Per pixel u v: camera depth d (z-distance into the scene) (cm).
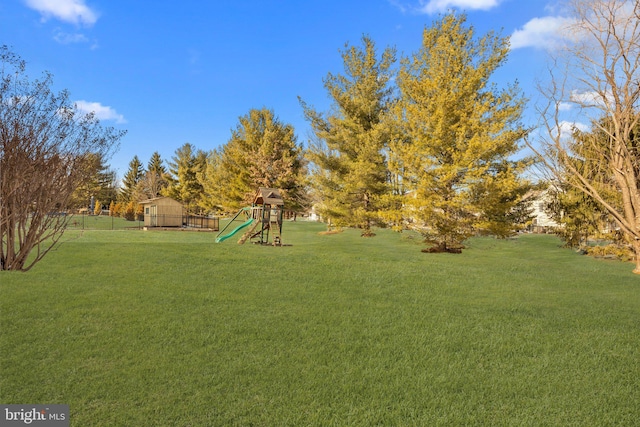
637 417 323
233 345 464
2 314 540
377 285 865
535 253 1853
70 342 453
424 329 546
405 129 2083
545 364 431
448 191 1719
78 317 542
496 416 320
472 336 520
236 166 4316
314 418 309
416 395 352
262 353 441
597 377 399
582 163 1769
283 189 3909
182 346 454
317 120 2802
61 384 353
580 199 1741
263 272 970
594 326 581
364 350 459
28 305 585
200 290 742
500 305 707
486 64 1956
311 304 672
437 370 409
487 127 1722
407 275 1003
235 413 312
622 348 485
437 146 1694
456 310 660
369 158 2478
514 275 1082
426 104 1812
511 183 1573
